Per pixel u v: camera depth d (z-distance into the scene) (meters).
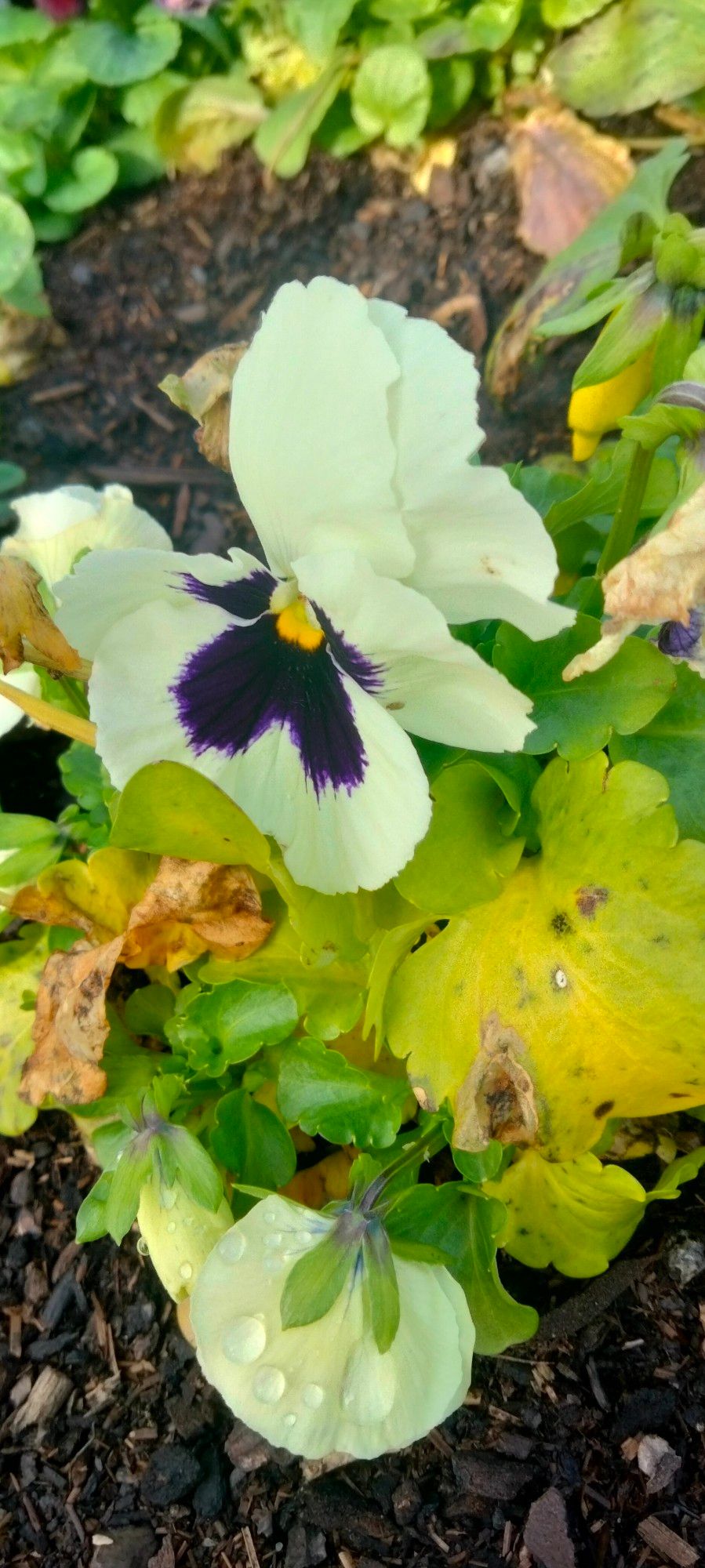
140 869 0.16
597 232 0.23
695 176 0.31
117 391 0.31
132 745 0.12
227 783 0.12
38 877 0.16
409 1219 0.14
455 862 0.14
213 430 0.15
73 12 0.34
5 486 0.29
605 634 0.12
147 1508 0.16
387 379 0.10
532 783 0.15
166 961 0.16
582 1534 0.15
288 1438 0.12
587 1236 0.15
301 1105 0.14
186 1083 0.15
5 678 0.18
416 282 0.31
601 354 0.14
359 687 0.12
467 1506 0.15
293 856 0.12
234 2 0.33
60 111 0.34
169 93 0.33
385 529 0.10
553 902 0.13
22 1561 0.16
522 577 0.10
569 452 0.27
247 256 0.33
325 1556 0.15
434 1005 0.14
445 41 0.31
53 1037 0.15
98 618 0.12
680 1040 0.13
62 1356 0.18
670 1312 0.16
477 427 0.10
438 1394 0.13
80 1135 0.20
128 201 0.35
